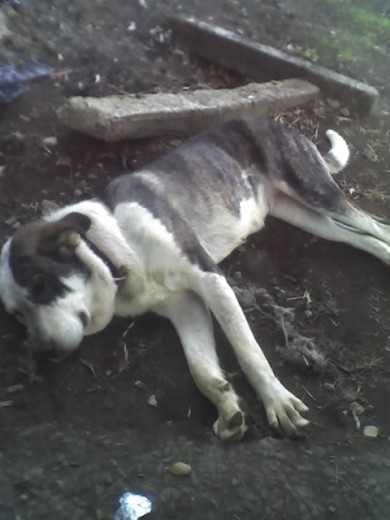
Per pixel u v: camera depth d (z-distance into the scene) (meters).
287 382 1.43
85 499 1.10
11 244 1.38
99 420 1.30
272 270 1.70
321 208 1.75
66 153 1.85
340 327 1.58
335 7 3.05
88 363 1.42
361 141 2.15
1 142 1.84
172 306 1.50
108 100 1.89
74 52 2.21
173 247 1.45
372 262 1.75
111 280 1.44
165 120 1.91
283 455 1.25
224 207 1.65
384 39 2.89
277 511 1.13
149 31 2.41
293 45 2.58
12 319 1.46
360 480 1.21
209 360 1.39
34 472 1.13
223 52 2.34
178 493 1.13
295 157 1.76
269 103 2.11
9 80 1.96
